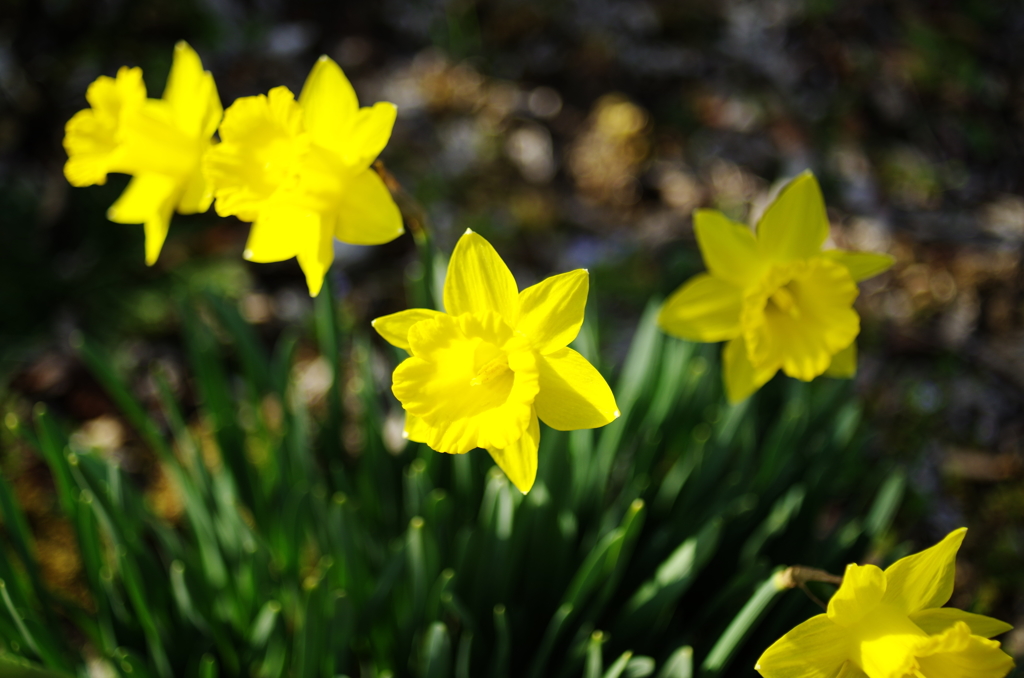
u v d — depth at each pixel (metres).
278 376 0.87
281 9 1.64
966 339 1.25
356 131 0.76
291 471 0.87
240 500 0.89
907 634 0.72
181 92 0.79
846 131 1.56
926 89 1.61
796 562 0.87
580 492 0.85
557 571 0.83
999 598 0.98
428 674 0.79
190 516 0.85
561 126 1.57
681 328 0.81
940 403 1.15
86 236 1.28
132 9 1.51
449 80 1.57
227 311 0.88
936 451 1.10
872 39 1.67
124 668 0.79
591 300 0.89
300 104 0.76
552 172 1.50
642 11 1.72
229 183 0.77
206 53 1.52
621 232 1.42
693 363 0.92
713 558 0.86
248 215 0.77
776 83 1.63
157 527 0.85
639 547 0.88
